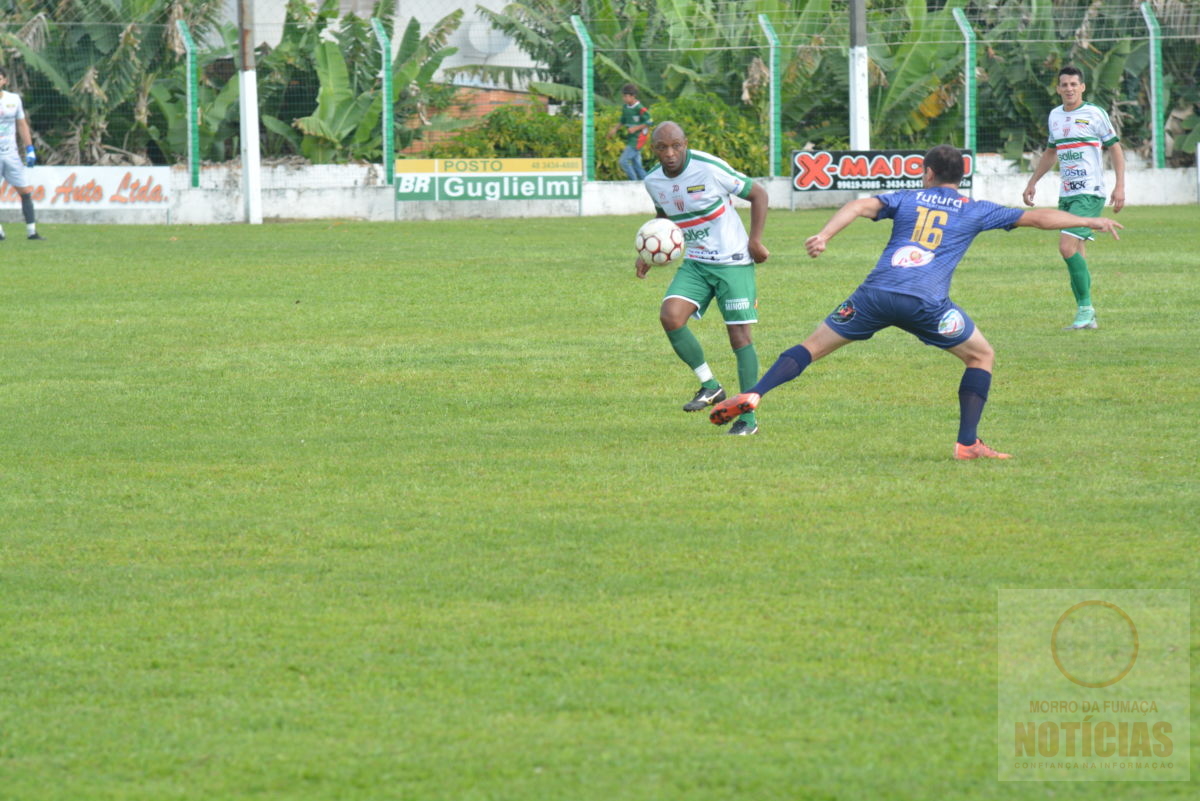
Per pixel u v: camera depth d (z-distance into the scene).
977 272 57.94
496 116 106.81
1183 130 112.38
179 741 14.04
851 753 13.52
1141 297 50.03
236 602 18.28
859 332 26.42
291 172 102.94
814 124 112.56
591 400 33.31
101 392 34.75
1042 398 32.47
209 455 27.53
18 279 57.56
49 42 100.00
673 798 12.65
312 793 12.88
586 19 114.56
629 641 16.58
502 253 67.50
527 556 20.16
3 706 14.97
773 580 18.81
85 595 18.69
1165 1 110.06
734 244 30.67
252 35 90.12
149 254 67.25
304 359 39.28
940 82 109.25
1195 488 23.45
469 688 15.23
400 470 26.00
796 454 26.89
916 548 20.20
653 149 30.39
